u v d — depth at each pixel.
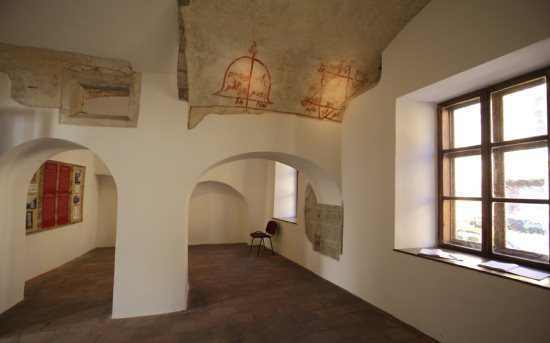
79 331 2.61
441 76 2.58
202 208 7.09
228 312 3.04
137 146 3.04
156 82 3.13
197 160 3.23
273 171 6.68
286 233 5.66
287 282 4.06
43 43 2.73
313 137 3.77
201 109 3.27
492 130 2.64
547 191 2.21
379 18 2.94
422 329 2.65
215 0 2.51
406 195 3.07
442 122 3.16
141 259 2.98
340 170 3.92
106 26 2.65
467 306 2.28
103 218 6.43
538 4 1.92
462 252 2.83
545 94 2.26
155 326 2.72
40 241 4.28
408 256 2.83
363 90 3.58
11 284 3.10
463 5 2.42
